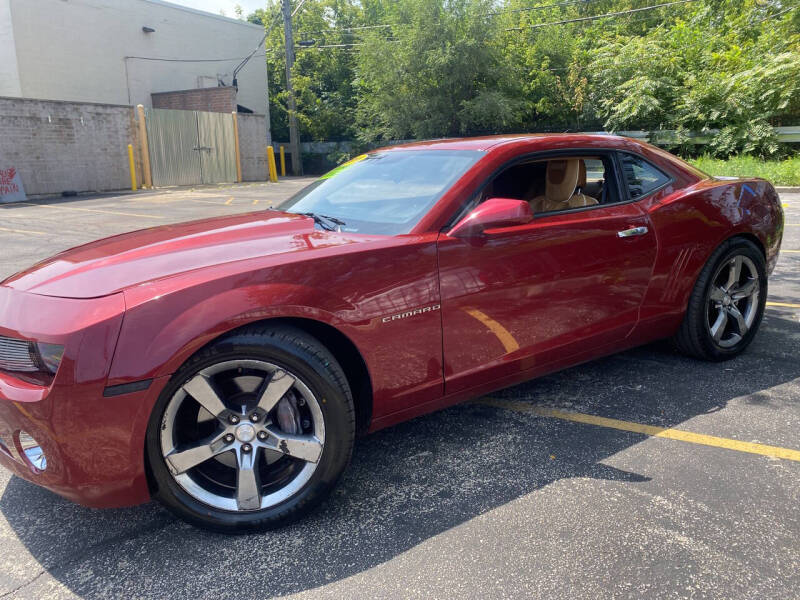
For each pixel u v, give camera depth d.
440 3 26.41
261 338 2.24
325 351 2.37
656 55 23.56
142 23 24.55
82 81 22.45
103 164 18.56
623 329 3.52
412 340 2.66
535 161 3.23
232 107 24.08
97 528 2.48
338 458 2.42
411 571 2.17
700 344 3.96
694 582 2.08
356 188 3.32
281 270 2.34
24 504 2.67
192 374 2.19
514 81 27.61
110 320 2.09
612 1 38.06
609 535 2.34
